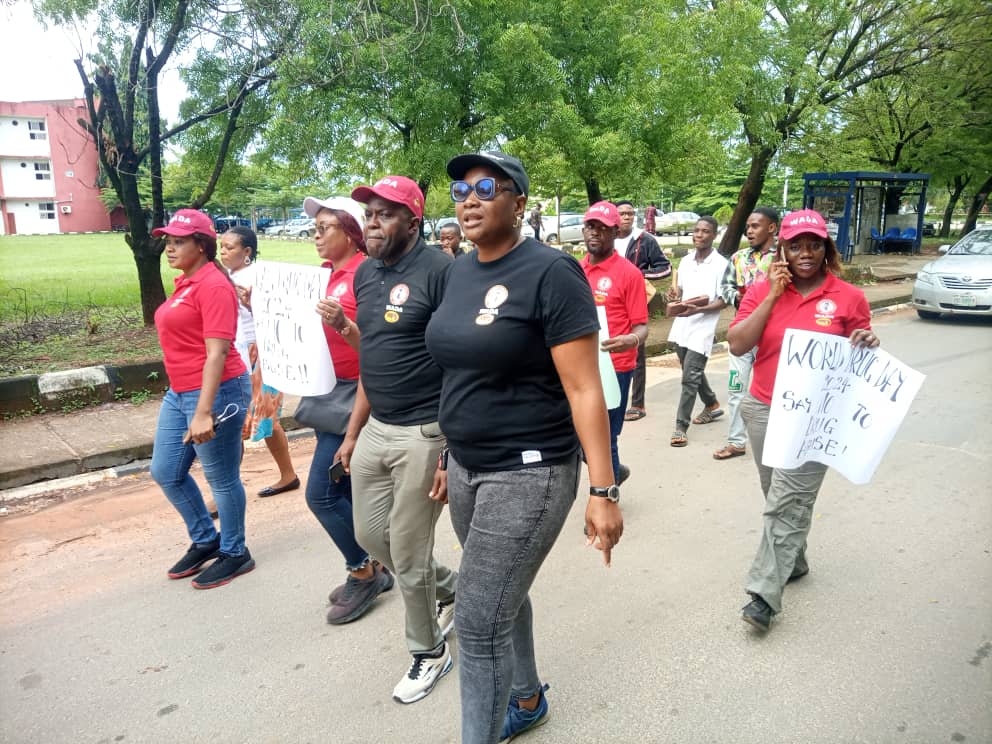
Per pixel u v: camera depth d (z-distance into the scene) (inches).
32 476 222.8
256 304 140.3
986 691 115.4
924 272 488.4
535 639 135.2
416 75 384.5
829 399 126.0
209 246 150.6
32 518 198.7
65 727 115.2
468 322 88.3
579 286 85.9
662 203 2068.2
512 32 383.2
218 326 144.5
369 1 347.9
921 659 124.5
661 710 114.4
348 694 121.6
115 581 162.6
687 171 492.4
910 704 113.1
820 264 131.3
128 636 140.3
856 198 957.8
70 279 668.7
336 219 136.6
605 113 441.4
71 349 337.1
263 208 2434.8
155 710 118.6
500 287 87.4
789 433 125.5
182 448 155.9
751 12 462.9
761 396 139.0
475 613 88.9
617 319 186.4
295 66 335.3
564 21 444.5
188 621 145.3
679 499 200.7
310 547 177.6
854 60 679.1
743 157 642.8
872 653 126.9
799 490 128.7
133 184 374.0
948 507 187.9
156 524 193.6
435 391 113.0
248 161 439.5
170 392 155.6
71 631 142.6
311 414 137.1
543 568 162.4
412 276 113.0
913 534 173.0
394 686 123.4
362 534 123.3
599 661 127.6
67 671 129.7
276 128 375.6
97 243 1381.6
